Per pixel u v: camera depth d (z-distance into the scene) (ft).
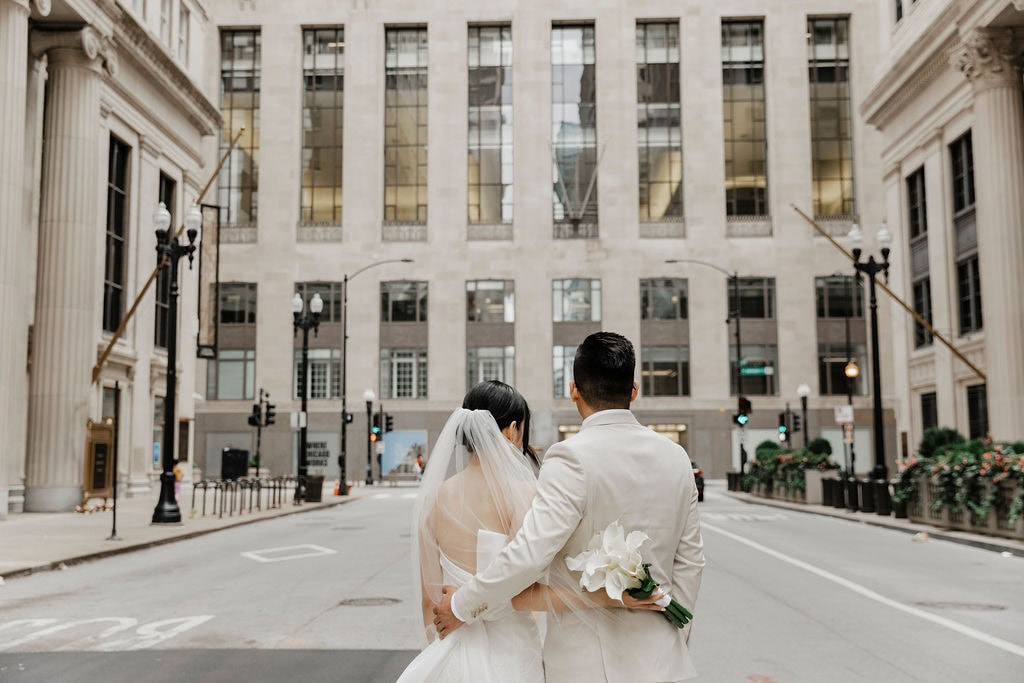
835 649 26.94
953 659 25.50
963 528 63.82
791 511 99.25
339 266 205.46
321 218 211.61
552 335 202.69
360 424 199.72
